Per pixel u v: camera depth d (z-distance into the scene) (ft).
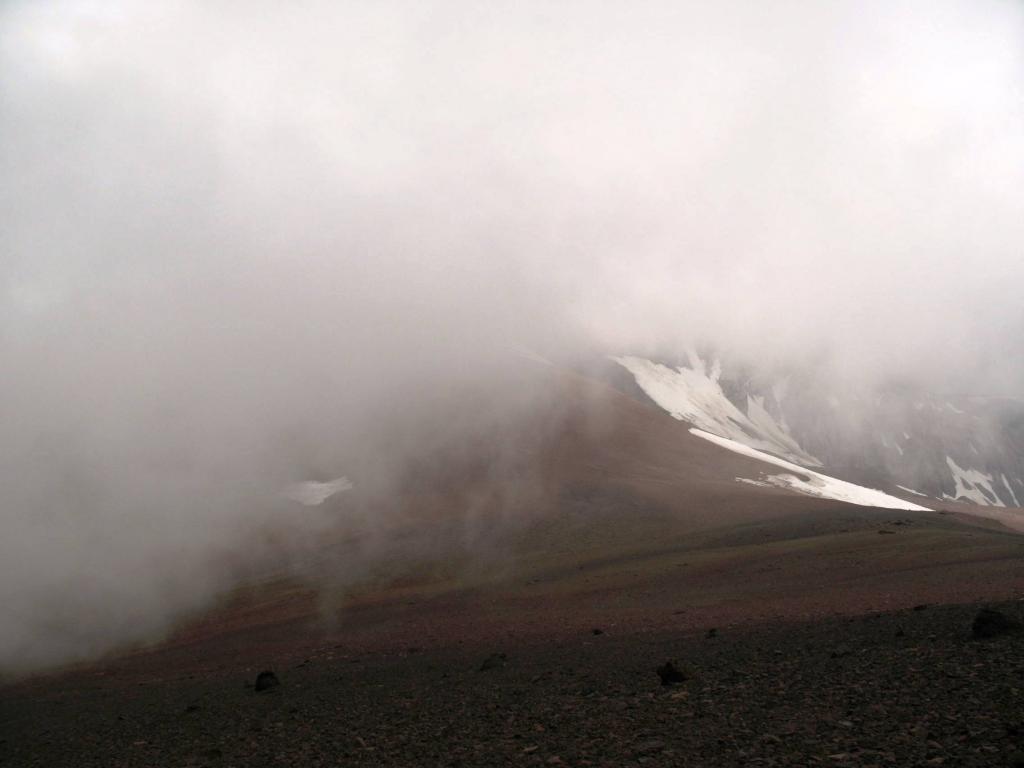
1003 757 38.91
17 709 104.58
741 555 186.09
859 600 111.86
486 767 49.14
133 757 64.54
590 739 52.42
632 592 157.17
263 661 121.90
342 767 53.42
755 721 51.52
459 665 94.12
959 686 52.24
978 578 119.85
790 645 80.12
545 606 151.84
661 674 68.54
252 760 58.18
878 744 43.62
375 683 87.40
